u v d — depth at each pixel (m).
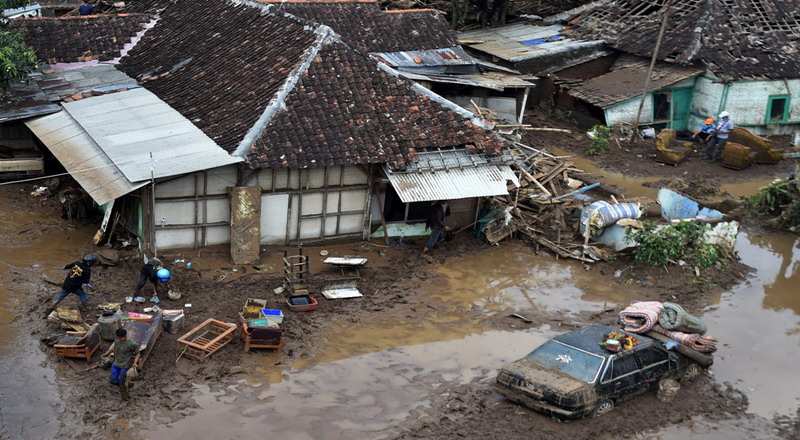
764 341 18.88
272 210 21.05
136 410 14.71
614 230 22.45
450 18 41.03
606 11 38.16
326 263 20.39
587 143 32.44
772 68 33.12
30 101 24.47
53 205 23.30
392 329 18.17
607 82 33.97
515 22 41.03
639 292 20.81
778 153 31.03
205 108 23.30
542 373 15.35
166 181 19.66
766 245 24.48
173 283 19.09
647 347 16.08
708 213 23.88
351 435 14.48
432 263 21.48
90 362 16.06
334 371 16.41
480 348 17.67
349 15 30.52
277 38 25.33
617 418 15.36
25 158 24.81
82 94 25.03
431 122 22.86
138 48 28.77
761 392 16.81
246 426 14.52
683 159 30.95
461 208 23.23
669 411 15.82
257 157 20.14
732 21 34.53
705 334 17.53
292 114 21.64
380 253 21.86
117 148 20.69
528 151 27.88
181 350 16.45
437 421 15.02
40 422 14.23
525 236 23.31
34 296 18.33
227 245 20.98
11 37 24.70
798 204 25.27
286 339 17.38
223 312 18.17
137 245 21.05
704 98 33.41
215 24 28.06
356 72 23.53
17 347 16.36
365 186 21.84
